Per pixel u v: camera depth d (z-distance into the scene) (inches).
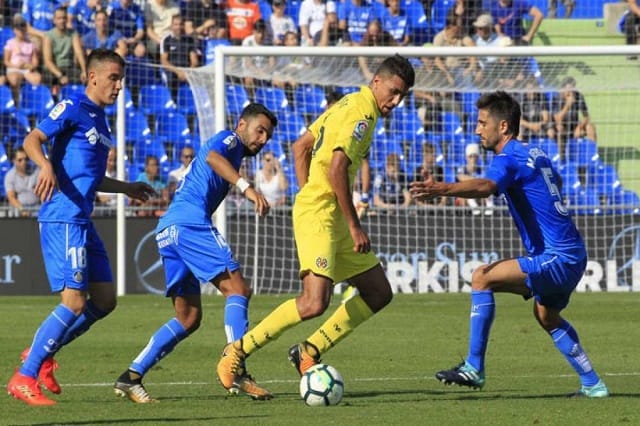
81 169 1016.2
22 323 1814.7
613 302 2213.3
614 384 1155.9
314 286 1029.2
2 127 2800.2
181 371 1272.1
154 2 2992.1
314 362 1077.8
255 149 1094.4
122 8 2955.2
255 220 2541.8
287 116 2763.3
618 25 3255.4
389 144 2751.0
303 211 1048.2
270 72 2598.4
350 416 907.4
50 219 1008.9
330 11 3085.6
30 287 2438.5
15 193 2598.4
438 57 2449.6
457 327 1785.2
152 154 2869.1
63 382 1173.1
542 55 2299.5
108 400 1031.6
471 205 2610.7
